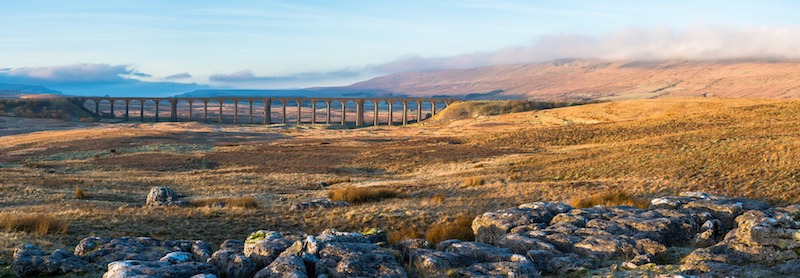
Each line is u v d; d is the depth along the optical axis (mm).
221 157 73688
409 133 130250
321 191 41438
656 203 19094
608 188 34562
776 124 70000
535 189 35688
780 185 29141
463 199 33406
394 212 27250
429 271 12133
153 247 15211
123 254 13930
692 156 44031
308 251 12742
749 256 12094
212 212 27328
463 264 12711
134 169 62969
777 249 11883
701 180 34125
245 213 27141
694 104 143500
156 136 103500
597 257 13133
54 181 45844
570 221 16344
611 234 14422
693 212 17203
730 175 34344
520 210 17906
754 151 41750
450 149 77438
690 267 11750
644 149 54375
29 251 13453
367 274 11430
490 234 16906
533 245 13719
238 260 12164
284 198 36688
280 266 11398
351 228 23891
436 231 20266
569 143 81500
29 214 23328
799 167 32969
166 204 31578
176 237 21375
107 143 90375
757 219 13641
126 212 26828
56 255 13078
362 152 77500
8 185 41531
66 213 25688
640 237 14453
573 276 11945
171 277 10906
